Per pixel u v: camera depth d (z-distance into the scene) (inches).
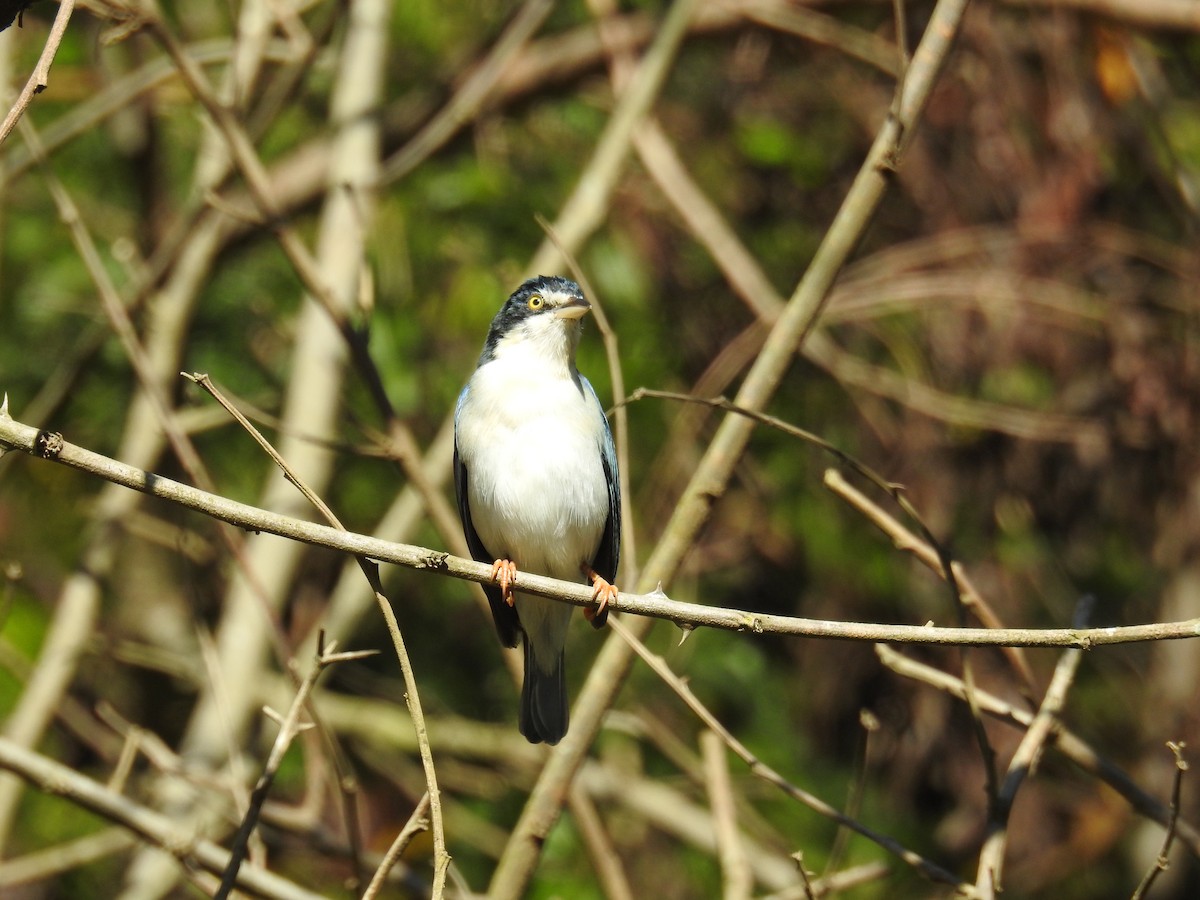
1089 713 573.9
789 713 579.2
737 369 471.2
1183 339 515.5
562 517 329.1
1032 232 495.8
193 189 475.8
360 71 469.4
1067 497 538.9
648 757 568.7
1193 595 545.3
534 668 343.9
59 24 196.2
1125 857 569.6
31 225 560.4
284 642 318.0
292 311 564.1
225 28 597.6
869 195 287.3
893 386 483.2
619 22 523.8
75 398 564.1
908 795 553.3
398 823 550.9
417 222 559.5
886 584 550.6
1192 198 514.6
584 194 454.9
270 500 451.8
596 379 531.2
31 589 566.9
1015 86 511.5
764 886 530.9
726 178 591.2
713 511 293.3
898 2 280.7
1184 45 557.6
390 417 341.4
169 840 321.1
